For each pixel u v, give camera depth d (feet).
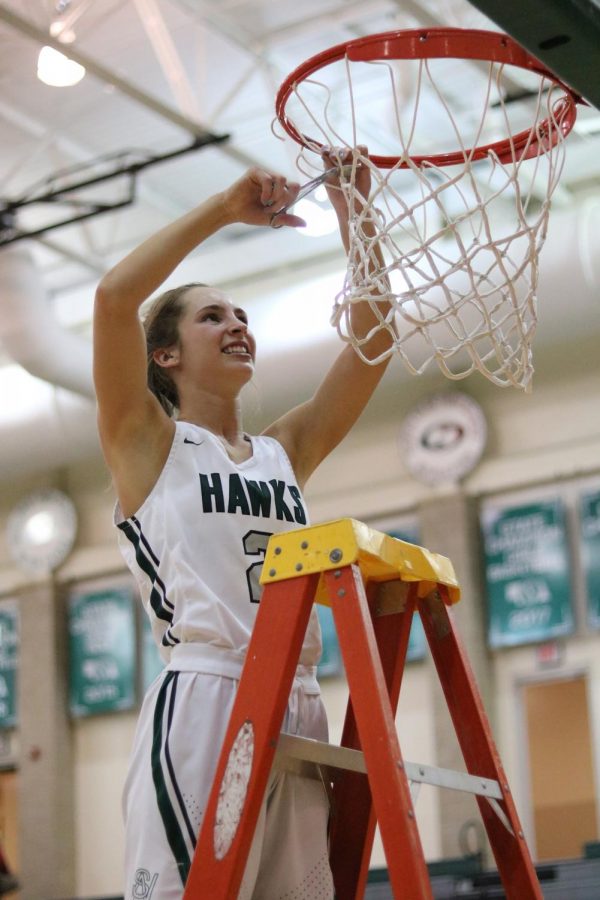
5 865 32.24
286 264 43.57
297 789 9.02
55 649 46.19
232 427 10.44
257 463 10.10
